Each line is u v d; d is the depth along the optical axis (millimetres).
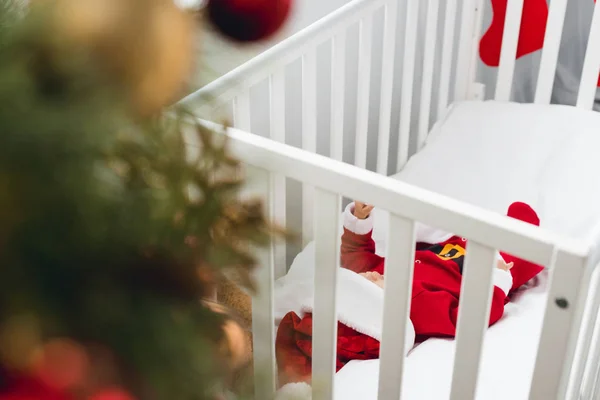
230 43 328
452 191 1648
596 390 1105
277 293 1231
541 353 670
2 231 281
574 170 1578
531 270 1353
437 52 1950
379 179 724
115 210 318
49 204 286
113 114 294
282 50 1225
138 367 322
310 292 1202
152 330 322
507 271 1299
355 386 1023
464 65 1858
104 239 310
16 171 276
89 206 296
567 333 643
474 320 716
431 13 1650
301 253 1401
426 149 1752
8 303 288
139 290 329
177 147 368
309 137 1408
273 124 1284
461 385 763
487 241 663
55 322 300
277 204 1192
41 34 278
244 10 308
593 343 942
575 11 1783
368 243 1406
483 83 1995
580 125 1638
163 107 330
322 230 792
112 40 277
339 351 1145
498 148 1688
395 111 1966
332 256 799
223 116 490
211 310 407
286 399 505
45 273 297
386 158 1696
